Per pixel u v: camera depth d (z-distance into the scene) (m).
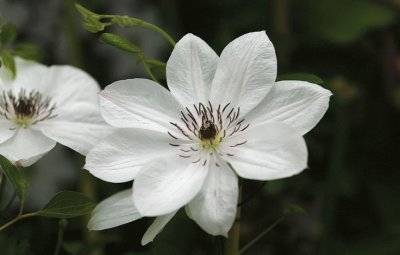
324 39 0.98
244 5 1.02
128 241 0.89
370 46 1.01
